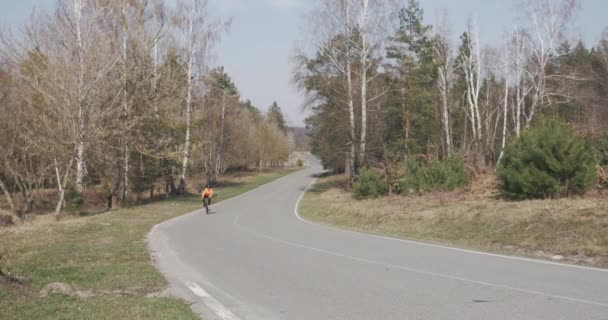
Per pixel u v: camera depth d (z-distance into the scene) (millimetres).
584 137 20516
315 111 43781
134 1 28844
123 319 6551
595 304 7039
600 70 48594
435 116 44938
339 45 33469
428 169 25000
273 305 7582
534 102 34375
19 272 9625
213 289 8781
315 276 9656
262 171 99938
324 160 62656
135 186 38406
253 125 87062
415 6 40812
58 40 24641
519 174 17641
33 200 31844
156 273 9977
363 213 21750
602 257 10859
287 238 16016
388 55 39344
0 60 25469
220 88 58062
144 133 32125
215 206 33844
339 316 6840
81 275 9633
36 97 25359
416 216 18547
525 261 10836
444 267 10234
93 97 25547
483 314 6668
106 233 17781
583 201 15000
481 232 14781
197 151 43938
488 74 48875
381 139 43250
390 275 9539
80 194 27734
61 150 25000
